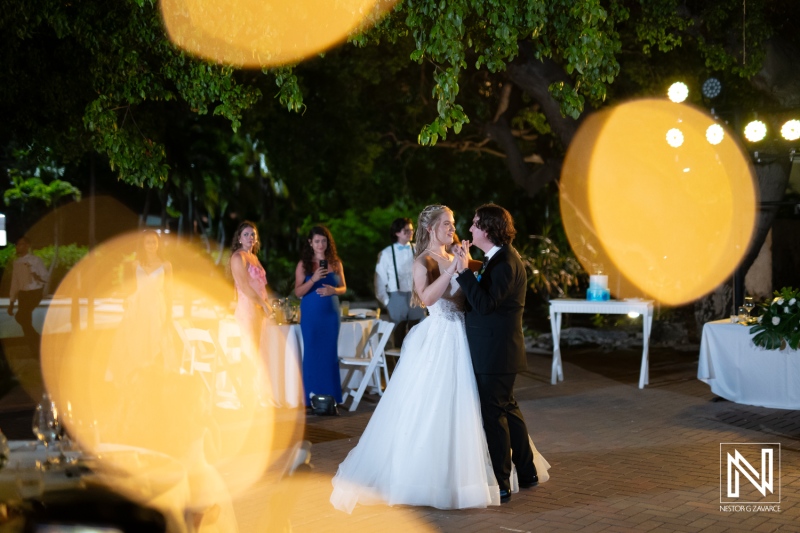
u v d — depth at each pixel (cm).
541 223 2523
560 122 1462
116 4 909
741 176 1263
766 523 505
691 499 554
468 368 545
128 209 2988
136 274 834
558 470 633
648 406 904
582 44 701
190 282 2606
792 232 1625
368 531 493
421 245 571
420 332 558
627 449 702
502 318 548
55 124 1188
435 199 2400
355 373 947
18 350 1338
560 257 1731
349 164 1823
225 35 823
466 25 805
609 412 870
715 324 930
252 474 619
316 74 1700
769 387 888
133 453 347
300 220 2891
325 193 2714
